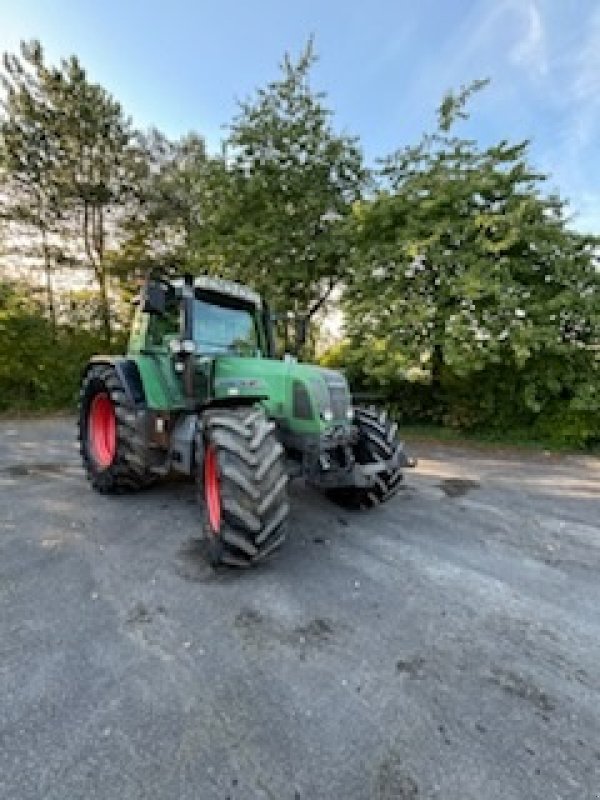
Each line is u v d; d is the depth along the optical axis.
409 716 1.70
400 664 2.00
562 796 1.39
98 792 1.36
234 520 2.60
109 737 1.56
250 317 4.22
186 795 1.36
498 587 2.74
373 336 7.86
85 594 2.52
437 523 3.82
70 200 12.05
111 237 12.89
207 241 10.05
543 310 7.00
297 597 2.54
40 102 11.30
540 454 7.07
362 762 1.49
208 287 3.82
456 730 1.64
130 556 3.00
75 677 1.85
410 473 5.63
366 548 3.24
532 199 7.30
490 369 8.12
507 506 4.38
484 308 7.18
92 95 11.55
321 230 9.85
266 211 9.55
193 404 3.45
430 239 7.30
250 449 2.69
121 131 12.19
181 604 2.44
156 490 4.42
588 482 5.41
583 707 1.78
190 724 1.62
